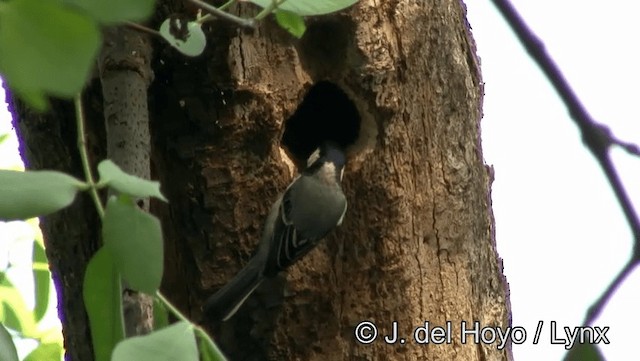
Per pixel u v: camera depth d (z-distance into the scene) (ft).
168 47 28.43
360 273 29.99
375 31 29.76
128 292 18.99
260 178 29.58
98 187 13.39
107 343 15.70
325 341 29.89
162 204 29.58
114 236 13.73
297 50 29.89
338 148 30.45
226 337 29.76
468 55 32.22
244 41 28.99
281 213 29.12
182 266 29.84
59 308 30.63
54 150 29.04
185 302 29.94
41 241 30.09
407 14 30.04
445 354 30.22
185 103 29.07
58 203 12.92
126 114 23.04
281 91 29.45
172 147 29.43
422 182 30.25
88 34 9.01
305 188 29.25
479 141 32.30
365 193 30.07
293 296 29.71
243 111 29.14
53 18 8.89
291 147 34.86
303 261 29.76
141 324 18.94
